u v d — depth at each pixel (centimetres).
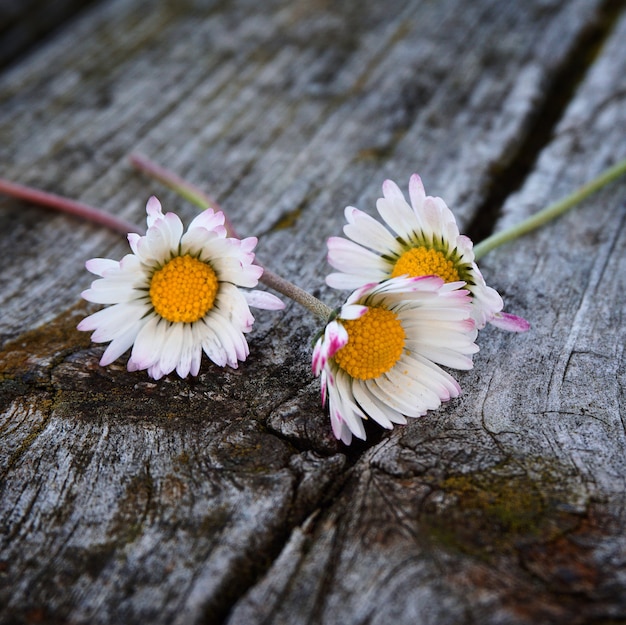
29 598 15
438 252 17
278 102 23
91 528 15
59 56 25
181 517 15
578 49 24
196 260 17
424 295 16
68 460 16
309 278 19
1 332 18
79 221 21
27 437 16
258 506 15
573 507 15
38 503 16
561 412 16
